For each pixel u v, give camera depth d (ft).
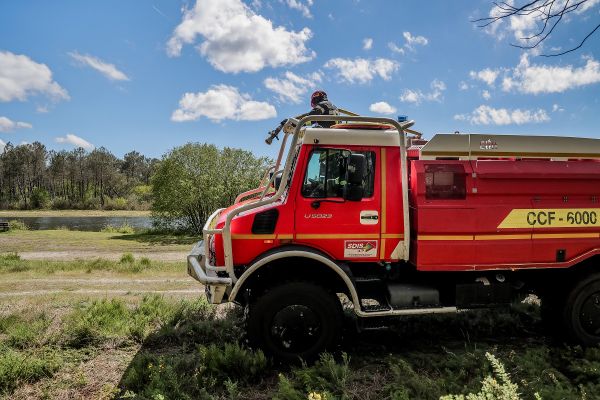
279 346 14.74
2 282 32.81
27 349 16.93
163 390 12.80
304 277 15.33
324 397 11.85
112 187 363.76
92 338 17.94
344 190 15.10
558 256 15.75
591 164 16.08
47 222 160.86
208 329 18.33
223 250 15.35
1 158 362.53
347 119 15.07
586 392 12.35
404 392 11.94
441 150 15.57
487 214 15.39
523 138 15.92
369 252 15.47
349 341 17.39
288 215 15.19
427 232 15.19
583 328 15.94
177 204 96.22
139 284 32.04
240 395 13.25
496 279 16.20
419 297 15.53
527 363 14.02
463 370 13.87
